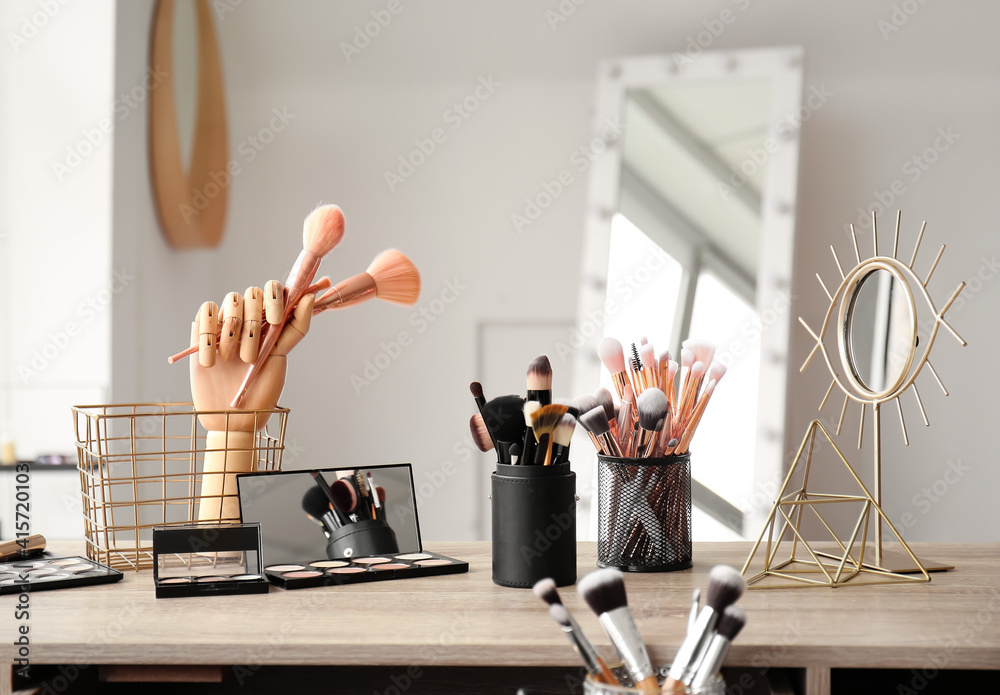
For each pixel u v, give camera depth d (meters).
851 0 2.32
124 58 1.92
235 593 0.86
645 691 0.58
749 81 2.33
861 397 0.98
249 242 2.52
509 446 0.90
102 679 0.75
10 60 1.89
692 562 1.01
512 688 0.88
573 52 2.43
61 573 0.92
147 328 2.03
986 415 2.27
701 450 2.20
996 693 0.93
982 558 1.03
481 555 1.05
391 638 0.71
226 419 0.99
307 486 0.98
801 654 0.69
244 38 2.46
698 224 2.31
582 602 0.83
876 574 0.94
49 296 1.90
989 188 2.31
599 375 2.30
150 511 1.96
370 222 2.51
